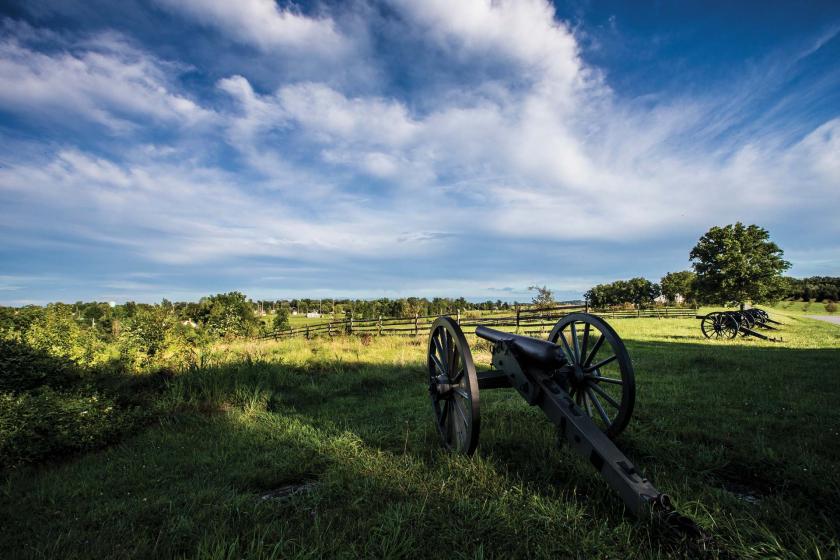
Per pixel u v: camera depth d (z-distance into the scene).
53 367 6.04
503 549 2.28
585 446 2.85
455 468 3.29
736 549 2.20
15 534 2.77
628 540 2.22
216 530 2.52
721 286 25.72
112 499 3.23
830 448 3.69
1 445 4.08
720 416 4.76
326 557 2.29
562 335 4.69
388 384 7.64
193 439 4.73
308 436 4.50
